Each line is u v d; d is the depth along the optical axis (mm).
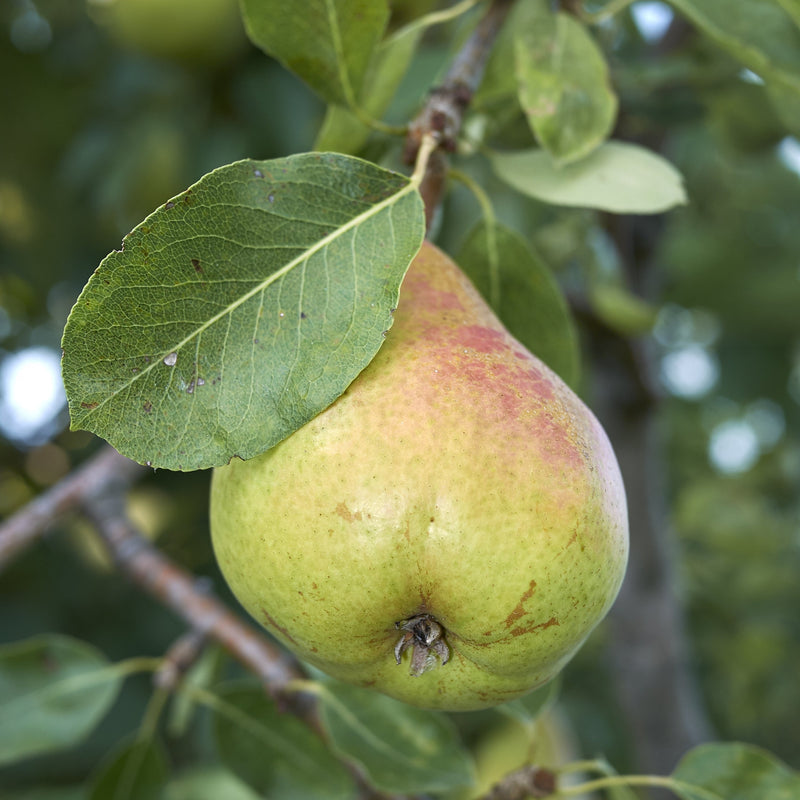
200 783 601
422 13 614
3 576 872
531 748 443
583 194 409
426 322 366
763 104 565
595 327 645
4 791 805
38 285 845
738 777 420
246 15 388
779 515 1090
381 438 351
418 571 352
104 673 474
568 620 359
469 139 427
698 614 958
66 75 845
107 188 772
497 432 353
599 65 415
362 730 437
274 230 354
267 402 349
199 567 894
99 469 524
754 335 1091
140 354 346
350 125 417
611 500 364
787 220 972
